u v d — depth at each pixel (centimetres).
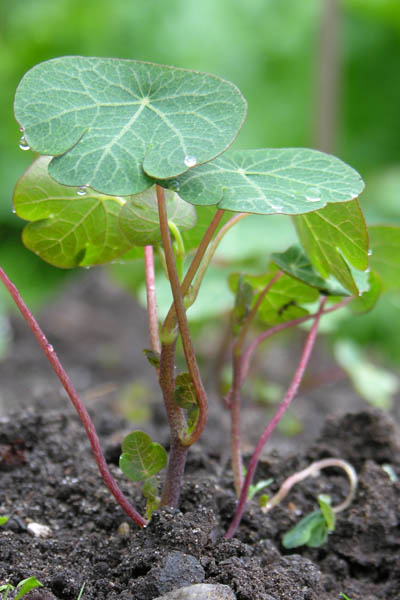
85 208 41
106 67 38
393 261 45
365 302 44
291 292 44
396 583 42
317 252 41
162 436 51
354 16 116
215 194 37
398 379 86
